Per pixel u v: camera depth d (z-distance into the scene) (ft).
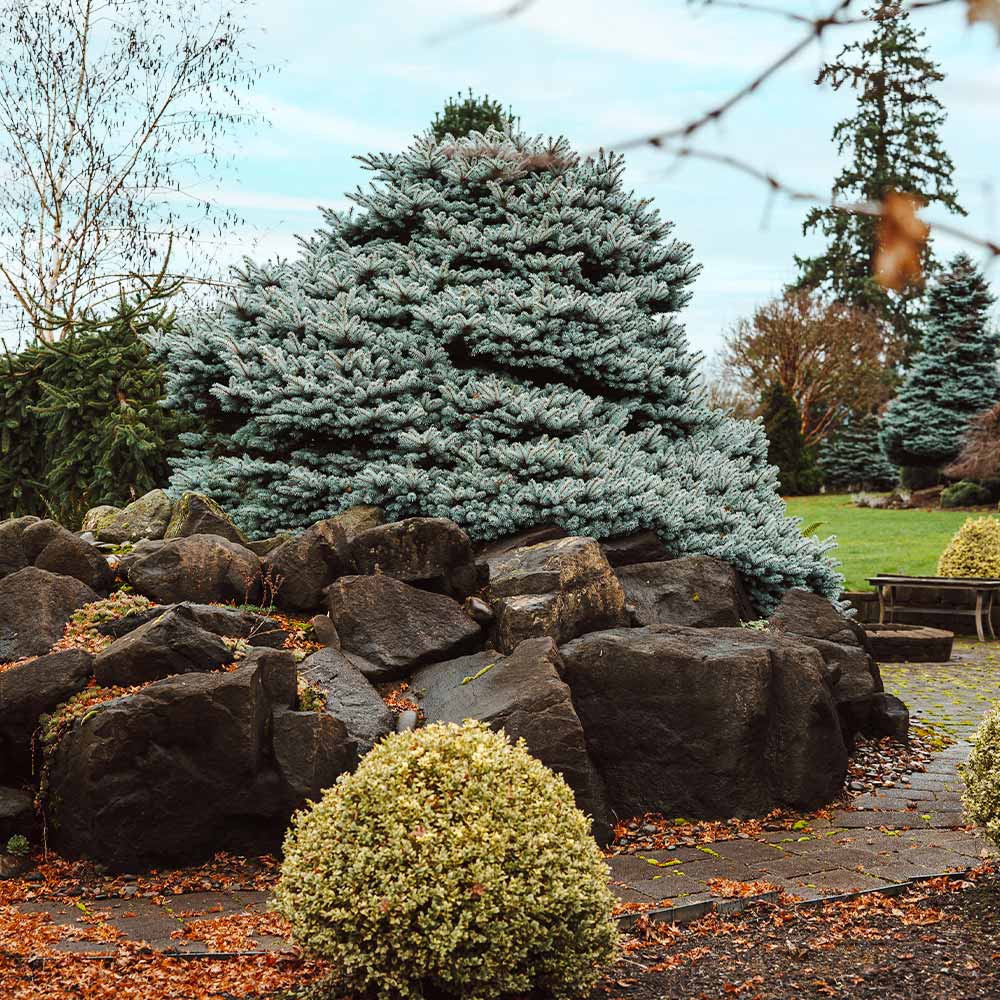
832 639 29.12
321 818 14.26
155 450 40.50
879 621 56.70
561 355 31.60
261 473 31.48
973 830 21.84
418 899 13.09
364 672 23.82
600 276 35.50
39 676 21.09
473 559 26.71
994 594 56.70
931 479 115.24
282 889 14.10
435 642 24.66
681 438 34.88
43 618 23.40
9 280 66.95
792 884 18.56
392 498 29.84
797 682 23.89
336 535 26.63
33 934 16.03
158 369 41.19
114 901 18.12
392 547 26.27
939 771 27.17
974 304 111.04
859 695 28.17
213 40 66.90
